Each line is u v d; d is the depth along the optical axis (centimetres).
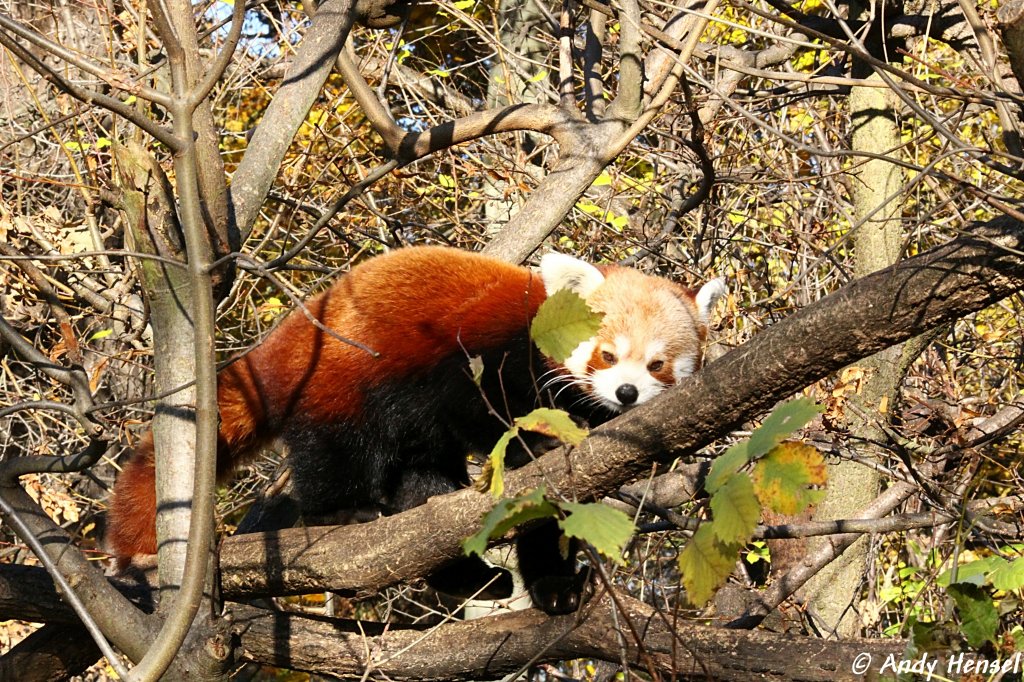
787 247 745
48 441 721
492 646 417
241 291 790
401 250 539
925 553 712
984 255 295
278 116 464
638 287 539
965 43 603
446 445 529
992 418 600
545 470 362
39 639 443
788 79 489
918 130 743
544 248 764
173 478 411
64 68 611
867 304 310
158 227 400
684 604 687
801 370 322
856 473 655
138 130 512
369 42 834
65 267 643
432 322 509
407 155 531
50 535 402
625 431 348
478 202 885
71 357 417
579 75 870
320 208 747
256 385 509
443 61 1004
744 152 748
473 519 379
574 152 582
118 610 399
